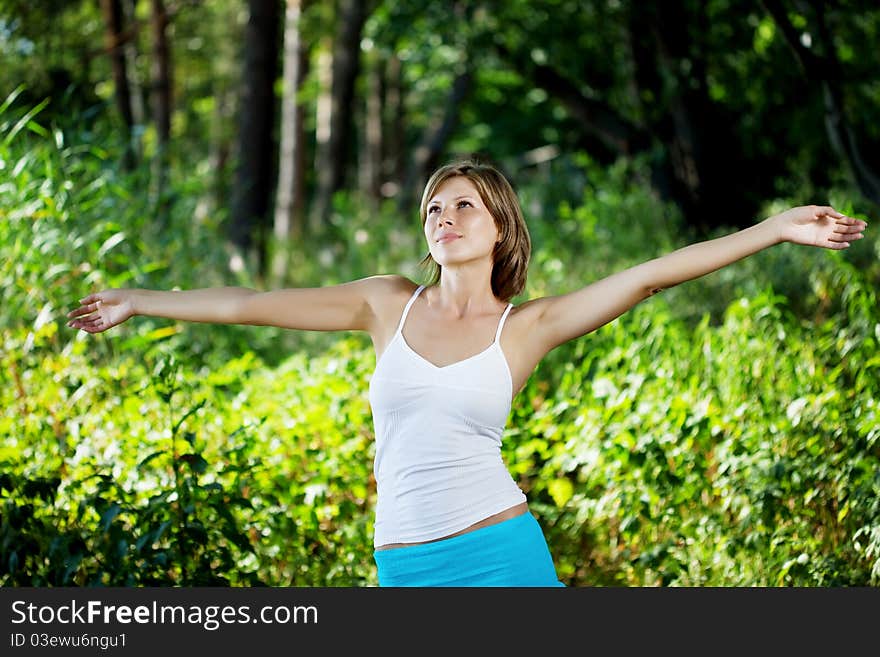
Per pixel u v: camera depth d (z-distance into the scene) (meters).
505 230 5.34
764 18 17.70
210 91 36.47
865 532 6.64
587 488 7.94
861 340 7.43
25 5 18.55
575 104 21.27
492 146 35.78
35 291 8.96
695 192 19.88
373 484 8.45
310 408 8.55
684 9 18.33
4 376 7.98
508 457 8.25
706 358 8.37
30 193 9.47
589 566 8.05
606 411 7.77
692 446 7.99
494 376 5.07
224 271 13.61
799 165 19.84
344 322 5.45
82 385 7.82
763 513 6.95
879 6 15.04
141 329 9.57
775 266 12.83
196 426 7.53
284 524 7.30
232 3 28.98
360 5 26.16
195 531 6.41
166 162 14.29
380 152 34.06
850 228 5.02
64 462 7.36
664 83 19.27
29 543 6.43
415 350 5.15
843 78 11.68
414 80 30.88
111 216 10.53
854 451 6.92
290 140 25.92
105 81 23.34
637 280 5.16
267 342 12.62
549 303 5.27
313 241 20.23
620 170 20.53
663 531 7.86
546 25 20.48
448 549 4.99
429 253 5.58
